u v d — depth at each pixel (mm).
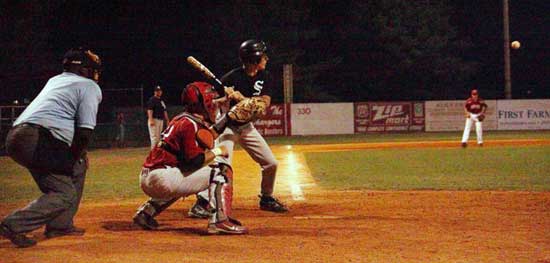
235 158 45531
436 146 57062
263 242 16516
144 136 74625
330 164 41594
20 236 15680
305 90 104500
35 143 15672
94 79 16953
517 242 16469
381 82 111250
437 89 113812
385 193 26672
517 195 25641
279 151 53594
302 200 24812
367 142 64688
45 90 16234
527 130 85125
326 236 17297
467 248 15789
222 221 17453
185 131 17188
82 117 16016
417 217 20438
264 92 21219
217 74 105000
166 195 17594
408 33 110875
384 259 14727
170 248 15820
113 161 48281
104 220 20250
